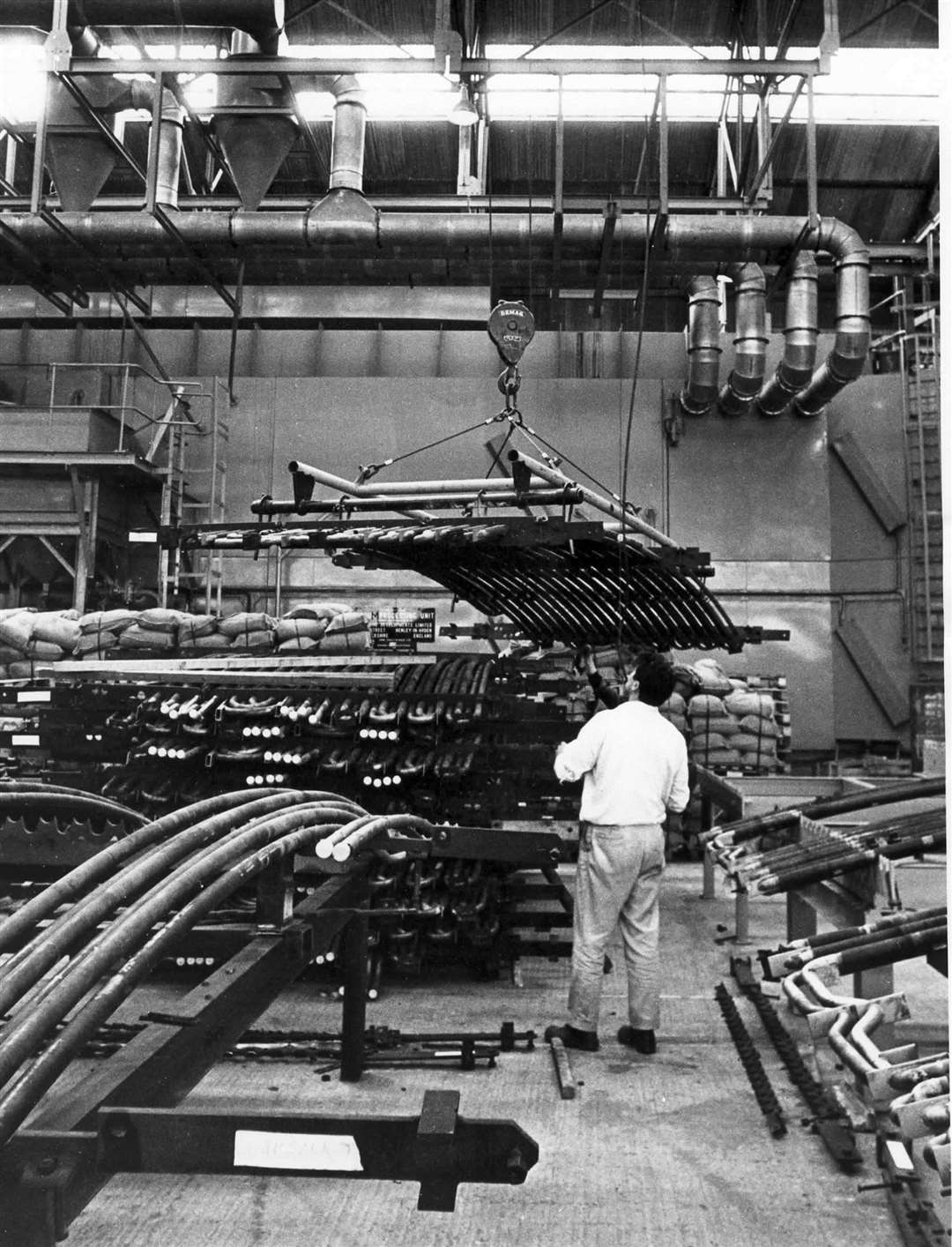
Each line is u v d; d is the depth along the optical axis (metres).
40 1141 1.50
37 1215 1.45
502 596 6.72
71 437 10.83
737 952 5.80
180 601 11.92
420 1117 1.56
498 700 5.37
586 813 4.28
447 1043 4.21
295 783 5.46
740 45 12.38
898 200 14.47
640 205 10.94
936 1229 2.73
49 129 10.73
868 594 12.48
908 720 12.21
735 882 4.20
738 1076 3.98
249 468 12.72
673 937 6.15
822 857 3.99
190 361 13.53
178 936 2.09
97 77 10.64
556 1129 3.47
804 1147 3.35
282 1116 1.57
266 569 12.27
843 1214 2.91
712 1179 3.12
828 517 12.55
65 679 6.95
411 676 5.71
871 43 12.55
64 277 12.10
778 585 12.48
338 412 12.77
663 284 12.38
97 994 1.85
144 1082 1.86
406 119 13.64
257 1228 2.81
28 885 4.38
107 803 3.87
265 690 5.55
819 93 13.04
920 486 12.32
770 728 9.33
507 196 12.70
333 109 11.74
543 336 13.28
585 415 12.70
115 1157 1.57
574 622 6.82
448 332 13.48
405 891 5.06
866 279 10.89
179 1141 1.57
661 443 12.66
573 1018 4.28
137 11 9.02
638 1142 3.38
